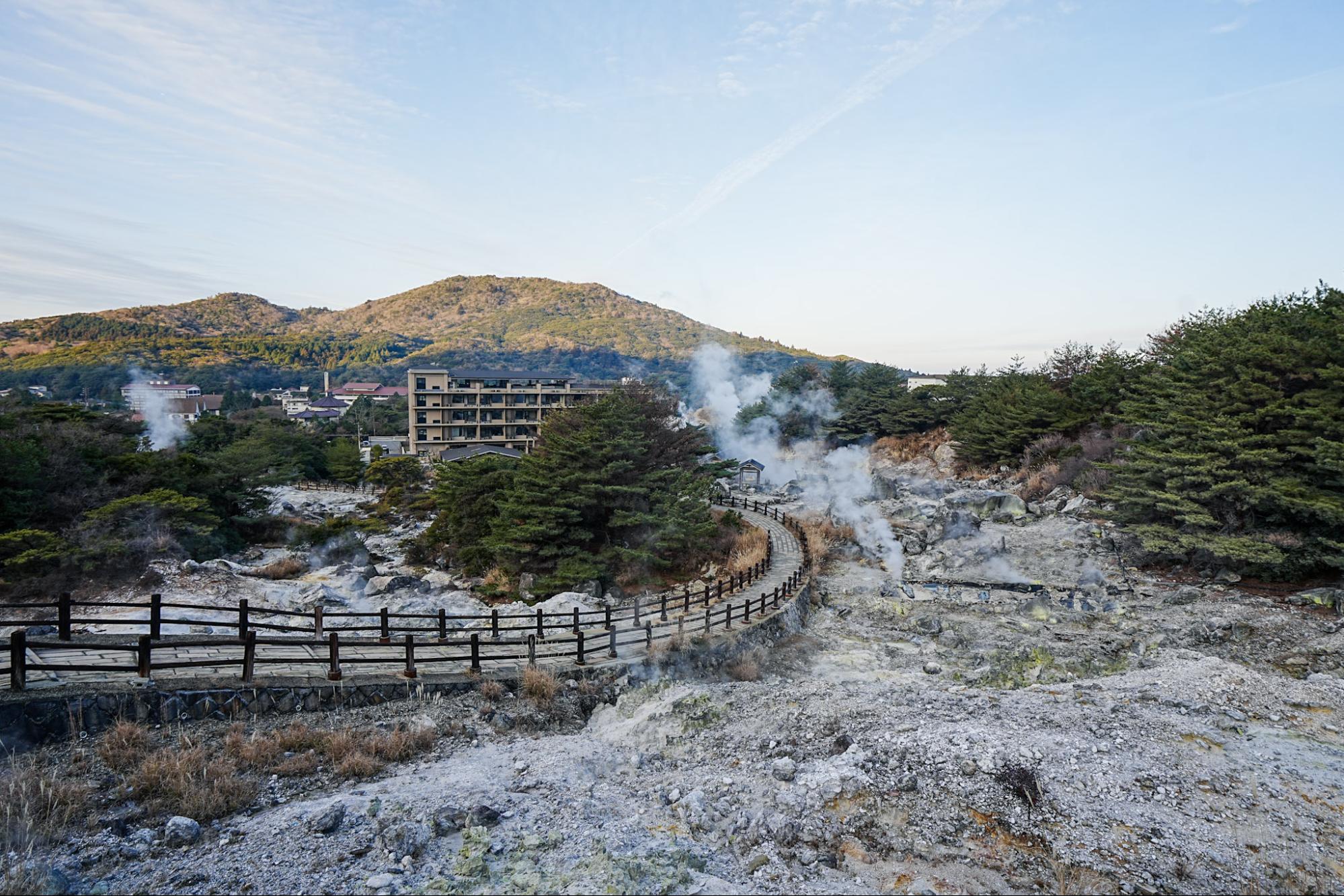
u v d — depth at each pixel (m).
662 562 30.91
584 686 16.19
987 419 50.56
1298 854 8.34
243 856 8.33
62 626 13.29
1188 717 12.59
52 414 38.34
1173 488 25.95
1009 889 7.87
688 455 43.06
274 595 24.48
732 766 12.03
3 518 26.94
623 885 7.74
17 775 9.49
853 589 29.02
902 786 10.16
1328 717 12.71
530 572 30.27
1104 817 9.12
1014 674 18.69
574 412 38.56
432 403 78.69
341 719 13.06
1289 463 23.84
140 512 29.64
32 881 7.39
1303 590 21.55
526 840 8.98
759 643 21.81
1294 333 27.88
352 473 69.88
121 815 9.14
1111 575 26.41
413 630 16.41
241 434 66.75
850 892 7.80
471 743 13.05
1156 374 34.19
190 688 12.07
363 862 8.29
